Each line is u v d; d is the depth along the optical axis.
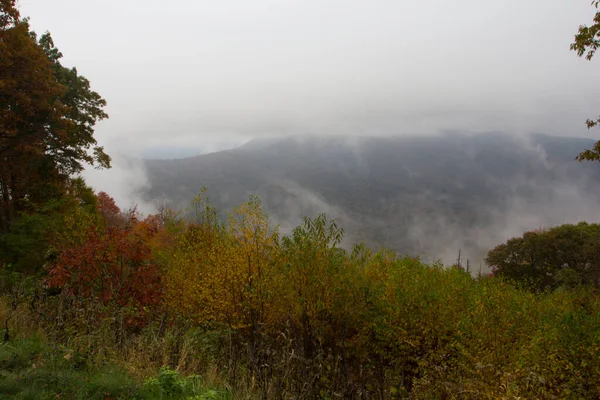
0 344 5.39
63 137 18.58
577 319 8.36
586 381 7.12
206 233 11.69
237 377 5.82
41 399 4.06
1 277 9.99
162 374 4.86
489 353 8.35
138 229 9.63
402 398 7.70
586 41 11.10
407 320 10.10
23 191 18.95
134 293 8.83
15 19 16.12
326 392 6.70
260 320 9.19
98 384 4.57
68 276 8.41
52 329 6.42
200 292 9.77
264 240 9.61
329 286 9.87
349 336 10.38
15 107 17.16
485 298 9.57
